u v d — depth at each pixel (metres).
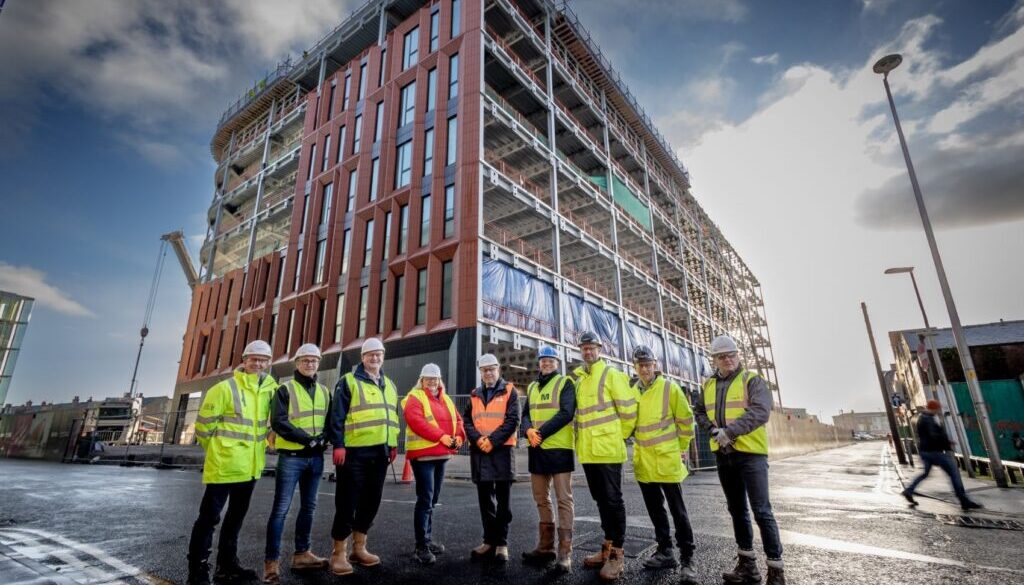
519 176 24.45
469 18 23.58
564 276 25.59
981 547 4.99
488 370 5.11
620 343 28.91
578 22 32.44
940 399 21.56
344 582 3.99
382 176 24.22
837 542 5.24
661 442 4.44
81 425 21.86
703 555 4.74
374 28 30.30
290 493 4.30
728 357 4.57
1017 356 22.50
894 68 14.48
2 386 39.75
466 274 19.25
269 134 37.62
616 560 4.03
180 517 6.98
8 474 14.06
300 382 4.66
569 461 4.52
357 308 23.42
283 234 35.94
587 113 35.09
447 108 22.94
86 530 6.04
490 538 4.73
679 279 44.44
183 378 35.41
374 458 4.63
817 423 47.34
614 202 33.44
